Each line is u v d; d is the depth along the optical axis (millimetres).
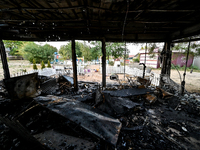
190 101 4711
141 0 2650
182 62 18188
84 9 3096
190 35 4719
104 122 2322
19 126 2186
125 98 4402
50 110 2592
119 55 16469
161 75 6914
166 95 4875
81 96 4973
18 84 3938
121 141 2490
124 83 7613
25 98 4184
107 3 2842
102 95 3699
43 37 5996
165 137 2664
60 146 1931
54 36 5914
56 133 2270
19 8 2990
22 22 4383
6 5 2930
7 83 3627
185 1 2715
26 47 23625
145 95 4809
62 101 3100
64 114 2432
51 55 28422
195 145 2412
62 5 3014
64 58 33469
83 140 2111
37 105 2875
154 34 6258
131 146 2348
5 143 2361
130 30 5336
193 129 2984
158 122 3295
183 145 2410
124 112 3486
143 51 22344
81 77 11578
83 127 2076
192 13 3389
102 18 4055
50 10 3338
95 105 3582
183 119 3490
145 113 3834
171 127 3062
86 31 5621
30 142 2359
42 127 2422
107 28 4945
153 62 19406
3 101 4184
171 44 6531
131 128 2914
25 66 19953
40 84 5645
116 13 3576
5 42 11750
